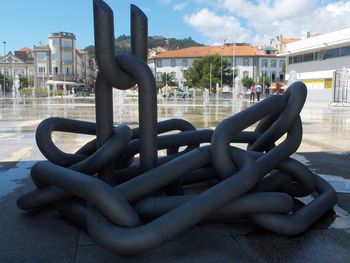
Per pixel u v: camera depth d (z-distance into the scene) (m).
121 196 3.23
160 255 3.16
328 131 11.70
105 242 2.97
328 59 49.31
